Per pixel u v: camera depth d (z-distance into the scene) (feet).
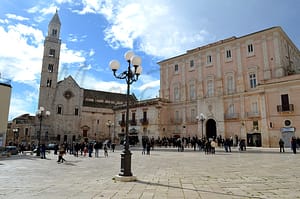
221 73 127.85
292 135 95.50
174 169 39.27
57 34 212.43
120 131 166.30
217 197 19.93
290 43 126.93
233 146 112.78
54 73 203.92
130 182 27.43
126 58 35.19
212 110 126.41
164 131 143.95
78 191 22.43
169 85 152.15
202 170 37.63
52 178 30.96
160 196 20.27
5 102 96.53
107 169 41.27
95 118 222.07
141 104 152.46
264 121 104.58
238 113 116.88
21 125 209.46
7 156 78.54
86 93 239.30
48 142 188.14
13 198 19.71
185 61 145.89
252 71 116.26
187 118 138.51
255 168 39.04
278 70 107.76
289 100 97.96
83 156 77.77
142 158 62.08
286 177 29.99
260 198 19.62
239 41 122.93
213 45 132.05
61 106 203.41
